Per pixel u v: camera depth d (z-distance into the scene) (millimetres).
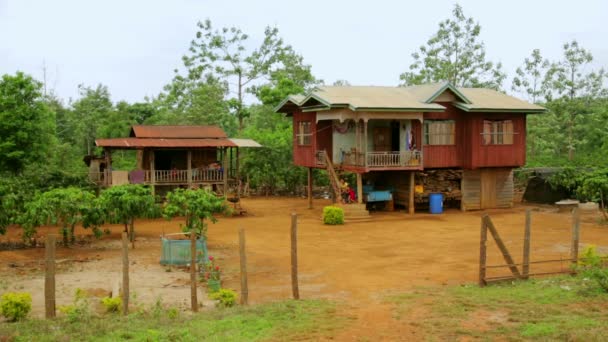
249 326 12164
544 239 24109
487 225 15930
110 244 24047
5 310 13000
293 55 57344
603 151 44250
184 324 12328
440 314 12961
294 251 15016
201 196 22844
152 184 33125
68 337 11289
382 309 13672
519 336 11141
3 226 23266
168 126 36719
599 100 50125
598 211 32844
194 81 57625
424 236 25547
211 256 21344
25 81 32188
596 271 15203
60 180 32188
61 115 53312
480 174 34750
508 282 16156
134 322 12477
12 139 31516
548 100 49344
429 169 34156
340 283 17125
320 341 11266
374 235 26016
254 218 31984
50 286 13039
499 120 34094
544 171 37781
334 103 30562
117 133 49562
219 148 37594
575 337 10688
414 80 52344
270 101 51938
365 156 31203
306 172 43688
